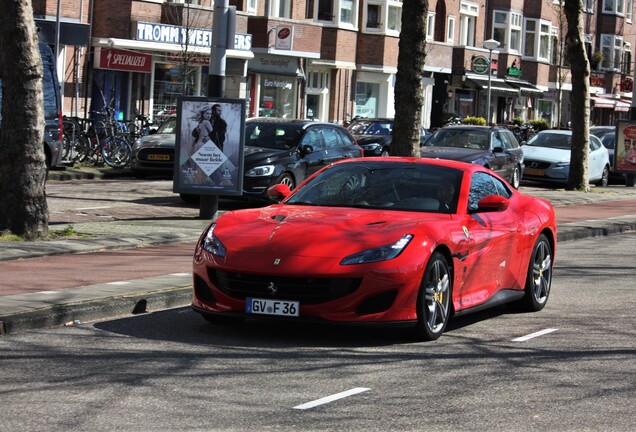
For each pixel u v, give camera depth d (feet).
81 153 107.14
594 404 27.09
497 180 41.78
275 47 161.38
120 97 136.56
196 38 142.00
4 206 52.49
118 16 132.87
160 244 55.26
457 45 207.82
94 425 23.58
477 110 219.82
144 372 28.84
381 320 33.19
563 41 240.94
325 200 38.11
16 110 52.26
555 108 251.19
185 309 39.24
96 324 35.53
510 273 40.34
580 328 38.37
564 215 84.74
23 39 52.16
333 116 180.45
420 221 35.32
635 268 56.24
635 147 126.52
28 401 25.45
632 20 284.82
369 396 27.12
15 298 36.81
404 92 80.07
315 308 32.94
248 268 33.30
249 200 83.41
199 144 64.49
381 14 185.78
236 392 26.99
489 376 29.94
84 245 51.31
